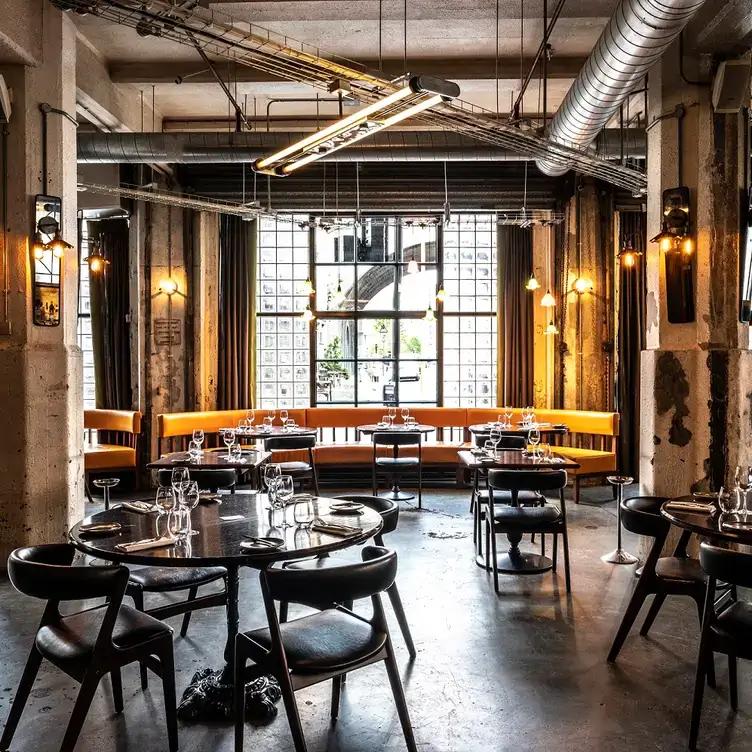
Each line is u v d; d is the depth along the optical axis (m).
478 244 10.38
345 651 2.64
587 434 9.50
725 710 3.19
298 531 3.12
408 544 6.16
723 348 5.38
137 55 7.41
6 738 2.86
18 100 5.41
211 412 9.41
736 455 5.36
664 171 5.49
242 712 2.72
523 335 9.94
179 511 3.45
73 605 4.66
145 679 3.39
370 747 2.87
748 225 5.33
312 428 9.66
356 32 6.75
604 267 9.48
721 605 3.74
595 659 3.73
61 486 5.52
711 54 5.38
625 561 5.57
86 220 9.52
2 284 5.39
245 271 9.87
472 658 3.74
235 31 4.83
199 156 7.57
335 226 9.04
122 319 9.48
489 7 6.14
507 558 5.61
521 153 7.74
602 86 5.36
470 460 5.69
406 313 10.38
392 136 7.76
